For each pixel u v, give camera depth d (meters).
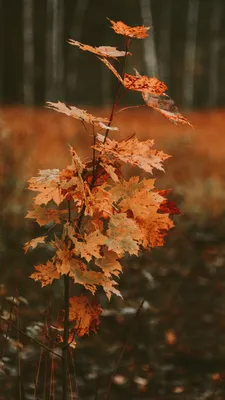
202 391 4.57
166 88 2.03
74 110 2.04
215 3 51.56
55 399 4.28
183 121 2.03
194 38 50.50
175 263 7.29
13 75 49.12
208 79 52.12
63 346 2.20
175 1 51.50
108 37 50.50
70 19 50.78
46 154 13.98
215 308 6.11
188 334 5.53
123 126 22.98
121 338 5.37
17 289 3.45
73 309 2.25
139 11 50.78
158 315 5.85
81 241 2.12
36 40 49.75
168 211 2.19
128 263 7.02
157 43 50.53
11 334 3.96
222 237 8.66
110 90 50.72
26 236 7.65
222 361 5.08
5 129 11.35
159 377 4.79
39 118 24.53
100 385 4.61
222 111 37.69
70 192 2.08
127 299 6.13
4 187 9.67
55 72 47.12
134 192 2.12
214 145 18.61
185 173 13.21
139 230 2.08
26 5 46.53
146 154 2.07
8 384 4.30
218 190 11.70
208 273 7.08
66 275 2.15
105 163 2.06
